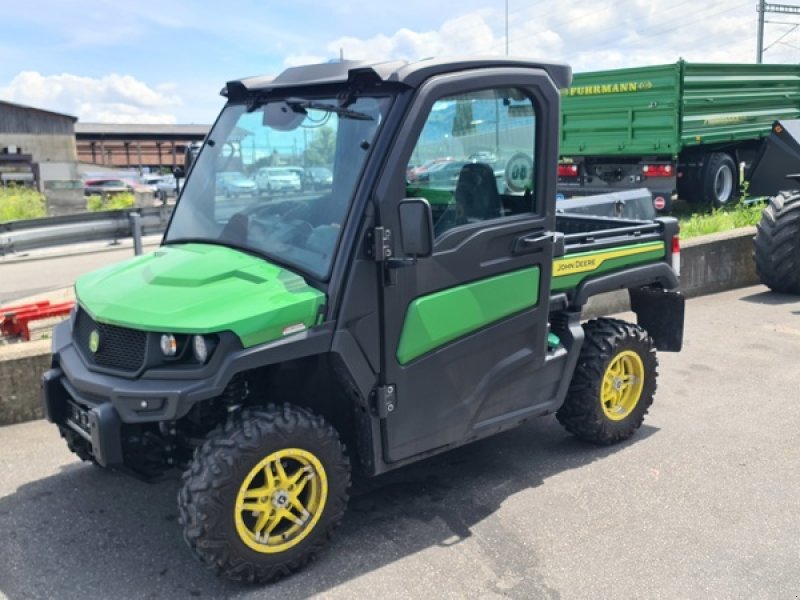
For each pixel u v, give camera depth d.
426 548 3.62
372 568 3.45
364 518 3.91
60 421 3.69
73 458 4.63
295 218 3.53
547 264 4.04
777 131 11.77
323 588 3.30
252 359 3.09
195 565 3.49
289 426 3.25
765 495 4.09
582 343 4.50
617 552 3.55
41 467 4.51
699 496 4.09
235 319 3.06
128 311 3.21
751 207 12.15
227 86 4.11
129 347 3.22
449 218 3.61
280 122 3.71
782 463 4.48
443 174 3.55
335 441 3.40
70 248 14.00
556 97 3.93
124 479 4.35
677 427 5.06
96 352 3.34
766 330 7.39
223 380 3.03
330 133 3.52
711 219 11.25
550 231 4.04
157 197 31.50
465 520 3.88
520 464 4.54
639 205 8.73
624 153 14.16
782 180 11.88
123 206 24.98
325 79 3.59
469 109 3.62
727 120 14.34
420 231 3.18
